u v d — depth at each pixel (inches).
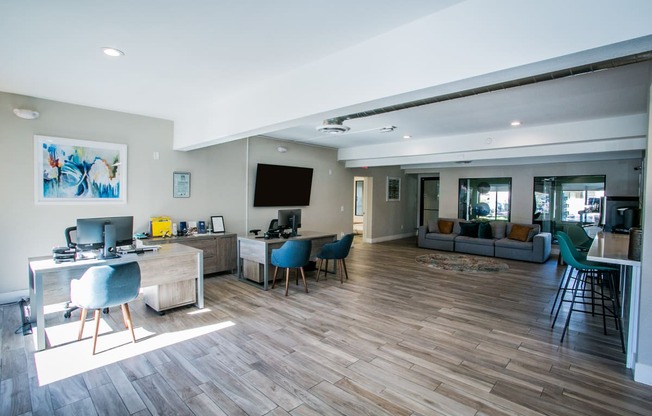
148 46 104.5
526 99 144.4
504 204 357.4
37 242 165.0
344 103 105.4
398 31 91.3
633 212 203.0
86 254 139.9
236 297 177.6
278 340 126.0
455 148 232.2
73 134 173.3
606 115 170.4
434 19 84.0
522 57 70.9
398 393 93.2
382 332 134.2
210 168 230.1
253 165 255.8
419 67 86.9
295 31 93.8
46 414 83.5
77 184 175.5
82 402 88.3
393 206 421.1
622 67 109.1
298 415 83.7
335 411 85.3
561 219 324.5
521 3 71.0
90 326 138.2
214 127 169.8
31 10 83.4
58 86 144.3
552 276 231.8
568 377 102.0
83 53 109.8
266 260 192.2
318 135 249.9
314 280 215.6
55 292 122.5
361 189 512.4
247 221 253.9
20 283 161.5
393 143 272.4
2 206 156.6
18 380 98.2
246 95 146.7
